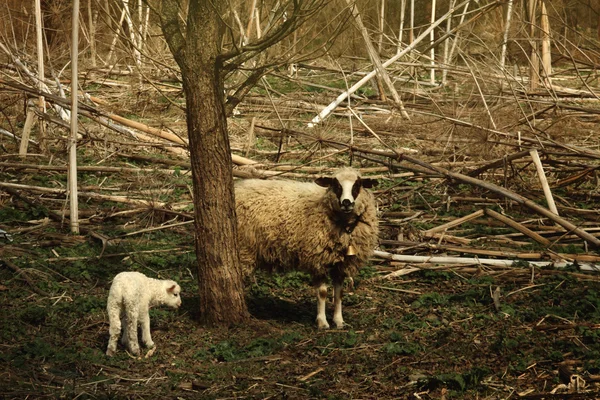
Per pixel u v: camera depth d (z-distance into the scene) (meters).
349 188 7.20
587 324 7.64
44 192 11.21
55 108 14.59
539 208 10.33
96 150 13.52
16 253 9.23
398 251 9.88
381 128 15.73
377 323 7.93
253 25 16.05
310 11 7.15
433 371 6.70
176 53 7.23
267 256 7.77
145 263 9.29
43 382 6.27
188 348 7.12
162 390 6.25
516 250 9.91
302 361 6.93
